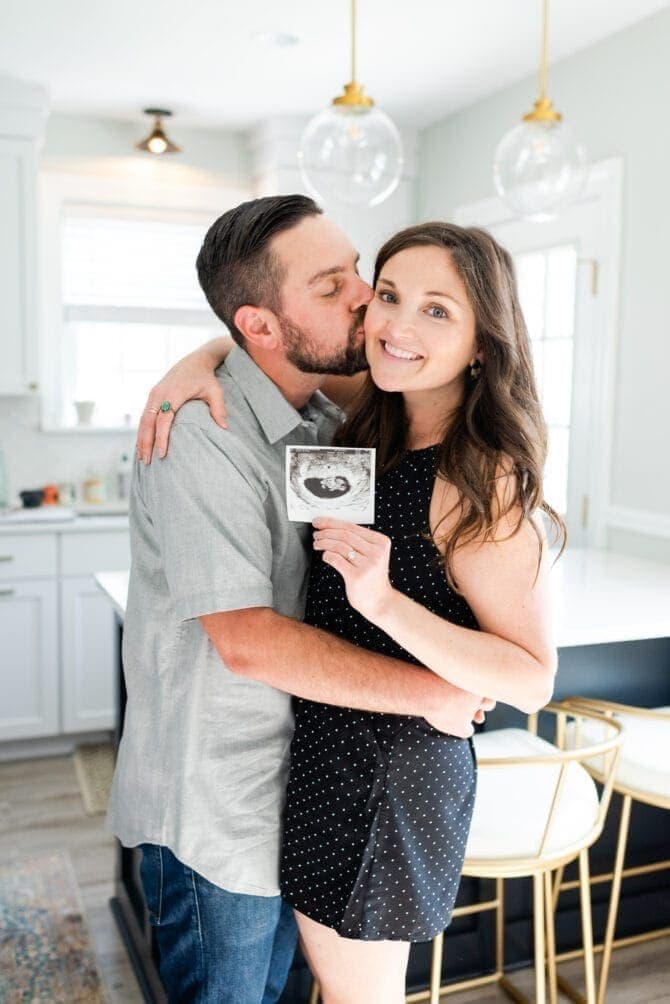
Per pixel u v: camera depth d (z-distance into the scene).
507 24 3.19
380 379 1.31
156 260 4.76
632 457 3.30
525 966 2.45
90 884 2.91
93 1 3.02
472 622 1.33
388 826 1.32
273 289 1.38
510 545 1.25
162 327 4.90
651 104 3.14
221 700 1.39
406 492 1.34
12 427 4.53
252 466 1.37
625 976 2.42
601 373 3.42
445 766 1.35
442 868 1.37
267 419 1.41
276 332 1.40
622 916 2.58
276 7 3.05
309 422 1.51
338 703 1.26
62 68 3.68
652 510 3.22
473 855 1.75
